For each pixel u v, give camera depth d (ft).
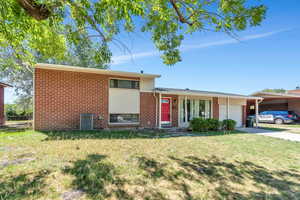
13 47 15.40
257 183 10.26
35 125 25.94
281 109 62.69
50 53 17.88
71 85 28.43
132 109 33.27
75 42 13.91
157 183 9.57
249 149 17.93
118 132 26.94
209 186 9.64
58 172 10.01
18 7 9.78
